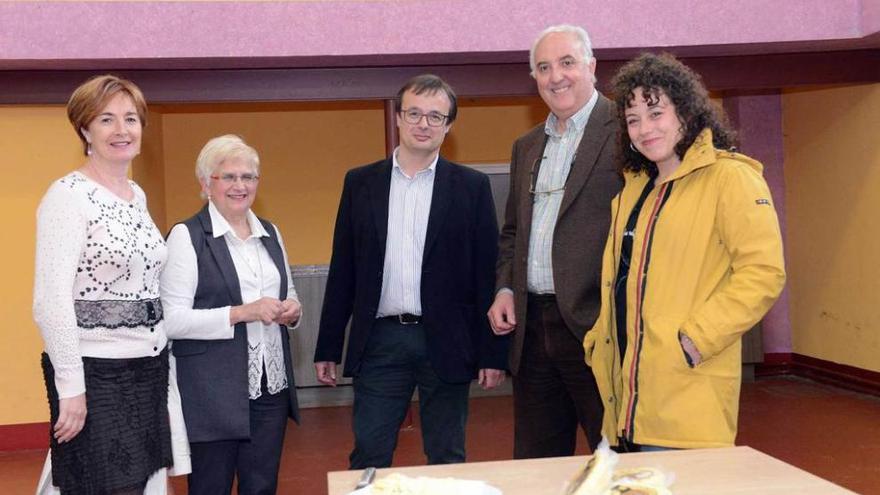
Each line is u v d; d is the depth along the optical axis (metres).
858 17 5.60
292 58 5.42
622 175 2.54
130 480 2.37
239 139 2.94
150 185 7.00
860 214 6.54
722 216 2.16
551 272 2.90
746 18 5.57
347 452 5.42
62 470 2.28
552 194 2.94
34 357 5.67
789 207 7.55
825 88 6.90
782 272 2.09
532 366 3.02
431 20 5.43
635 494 1.58
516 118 8.00
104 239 2.33
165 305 2.72
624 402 2.28
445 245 3.06
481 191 3.17
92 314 2.32
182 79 5.64
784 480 1.72
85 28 5.19
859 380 6.63
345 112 7.79
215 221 2.88
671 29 5.54
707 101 2.26
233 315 2.74
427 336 3.05
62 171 5.66
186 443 2.66
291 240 7.73
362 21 5.39
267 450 2.92
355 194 3.17
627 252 2.39
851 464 4.71
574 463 1.87
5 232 5.62
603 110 2.90
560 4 5.48
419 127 2.96
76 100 2.41
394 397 3.12
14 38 5.15
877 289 6.37
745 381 7.30
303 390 6.90
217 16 5.29
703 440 2.13
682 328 2.13
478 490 1.64
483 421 6.18
